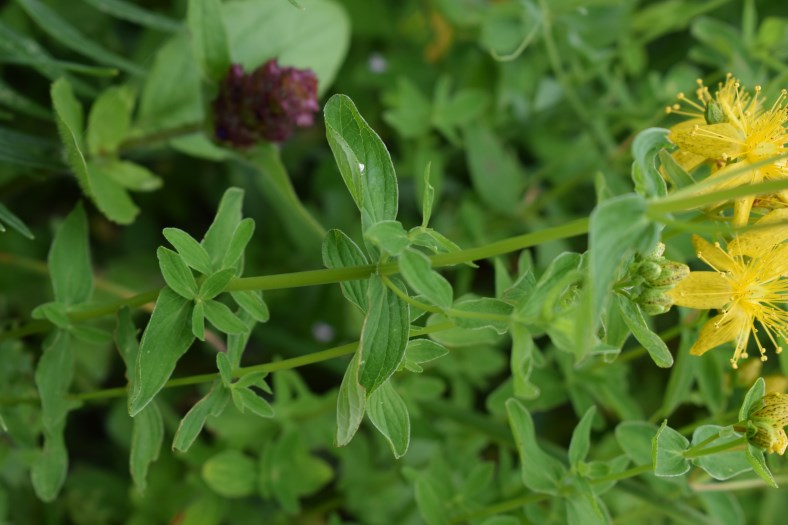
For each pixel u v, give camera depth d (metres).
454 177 0.57
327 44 0.45
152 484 0.45
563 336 0.32
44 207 0.50
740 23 0.58
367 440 0.47
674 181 0.34
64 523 0.46
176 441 0.34
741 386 0.40
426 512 0.40
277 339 0.49
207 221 0.54
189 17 0.40
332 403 0.44
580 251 0.54
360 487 0.45
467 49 0.55
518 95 0.55
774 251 0.35
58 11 0.50
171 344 0.34
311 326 0.51
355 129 0.33
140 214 0.53
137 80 0.46
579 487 0.37
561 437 0.52
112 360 0.48
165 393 0.48
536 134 0.55
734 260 0.35
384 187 0.33
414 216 0.55
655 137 0.32
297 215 0.50
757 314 0.36
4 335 0.39
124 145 0.43
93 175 0.41
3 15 0.48
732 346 0.39
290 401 0.44
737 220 0.34
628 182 0.49
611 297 0.34
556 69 0.48
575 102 0.48
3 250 0.47
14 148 0.41
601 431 0.50
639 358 0.52
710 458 0.35
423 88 0.55
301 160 0.56
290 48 0.44
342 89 0.56
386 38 0.56
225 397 0.35
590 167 0.50
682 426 0.50
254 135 0.41
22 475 0.44
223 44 0.40
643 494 0.40
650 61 0.59
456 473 0.44
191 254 0.34
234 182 0.53
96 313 0.36
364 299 0.34
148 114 0.43
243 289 0.34
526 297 0.33
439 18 0.54
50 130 0.48
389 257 0.33
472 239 0.49
